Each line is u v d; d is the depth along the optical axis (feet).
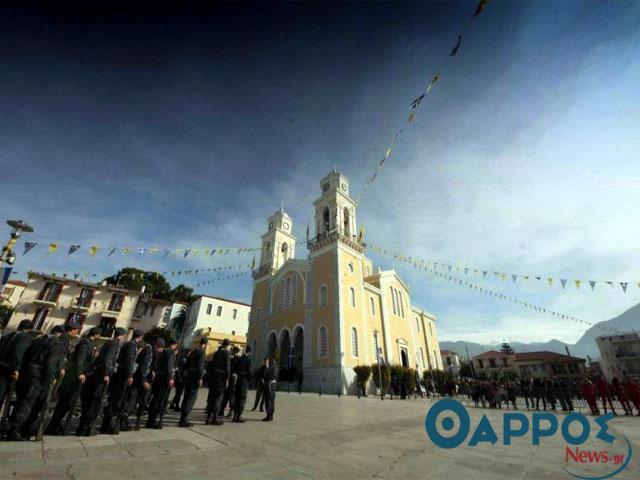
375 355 97.81
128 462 13.82
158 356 23.91
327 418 32.09
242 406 27.25
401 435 23.62
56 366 18.11
